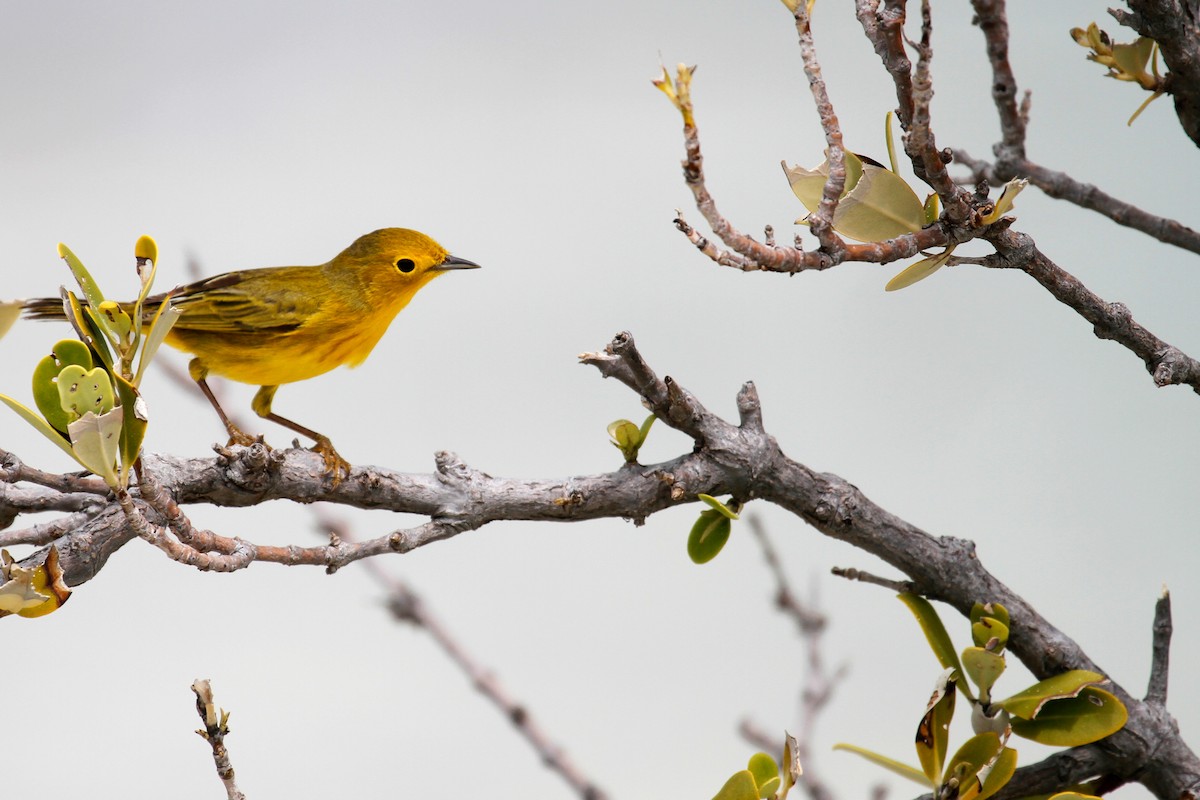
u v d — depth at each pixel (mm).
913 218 6359
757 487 7180
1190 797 7090
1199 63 7492
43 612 5727
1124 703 7215
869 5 5984
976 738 6445
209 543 5703
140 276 5586
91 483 6402
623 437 7109
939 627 6910
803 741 8562
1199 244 8562
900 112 6027
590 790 8469
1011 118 8664
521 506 6945
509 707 8562
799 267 5746
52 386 5473
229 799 6023
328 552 6129
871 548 7367
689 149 5199
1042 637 7293
